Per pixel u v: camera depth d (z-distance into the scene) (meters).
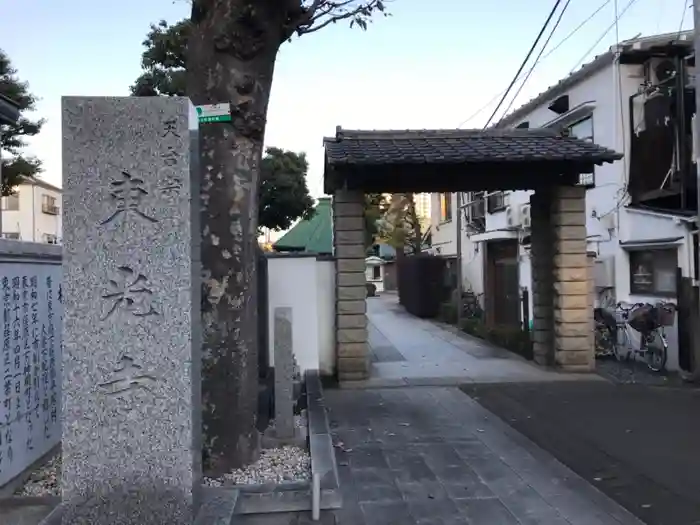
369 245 35.00
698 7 8.55
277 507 4.52
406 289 25.33
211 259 5.08
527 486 5.11
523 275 16.25
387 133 11.01
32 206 35.72
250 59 5.20
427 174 10.12
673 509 4.66
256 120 5.25
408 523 4.37
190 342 4.07
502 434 6.70
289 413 6.07
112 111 4.04
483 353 12.98
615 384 9.53
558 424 7.15
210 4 5.18
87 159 4.02
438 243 26.30
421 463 5.69
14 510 4.22
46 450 5.59
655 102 11.75
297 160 16.78
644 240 11.44
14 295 4.95
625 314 11.88
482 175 10.32
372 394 8.86
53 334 5.84
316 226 22.67
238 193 5.16
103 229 4.02
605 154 9.59
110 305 4.02
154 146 4.06
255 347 5.36
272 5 5.13
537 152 9.70
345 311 9.82
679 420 7.32
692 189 11.03
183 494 3.97
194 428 4.15
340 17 6.38
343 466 5.60
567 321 10.42
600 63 12.82
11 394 4.83
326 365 10.38
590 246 13.59
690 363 9.91
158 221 4.05
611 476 5.40
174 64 12.52
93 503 3.72
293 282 10.12
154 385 4.03
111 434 3.99
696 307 9.88
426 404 8.20
